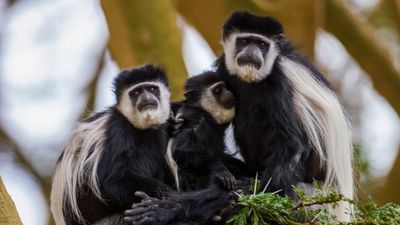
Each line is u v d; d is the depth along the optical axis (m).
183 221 12.67
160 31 17.89
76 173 13.38
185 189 13.41
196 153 13.37
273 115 13.32
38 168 23.22
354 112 24.12
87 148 13.39
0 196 11.10
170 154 13.54
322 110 13.72
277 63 13.61
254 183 12.70
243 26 13.70
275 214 11.73
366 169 19.22
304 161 13.34
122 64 18.17
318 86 13.99
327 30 21.27
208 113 13.60
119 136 13.30
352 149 14.54
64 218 13.51
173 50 17.94
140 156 13.35
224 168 13.21
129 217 12.43
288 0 19.36
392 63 21.06
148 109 13.33
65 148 13.88
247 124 13.68
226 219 12.77
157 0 17.94
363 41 20.91
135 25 17.86
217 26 20.09
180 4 20.23
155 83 13.73
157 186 13.05
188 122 13.59
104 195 13.12
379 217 11.40
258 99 13.53
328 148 13.61
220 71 14.06
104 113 13.88
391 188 20.64
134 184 13.08
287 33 19.39
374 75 21.28
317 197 11.58
